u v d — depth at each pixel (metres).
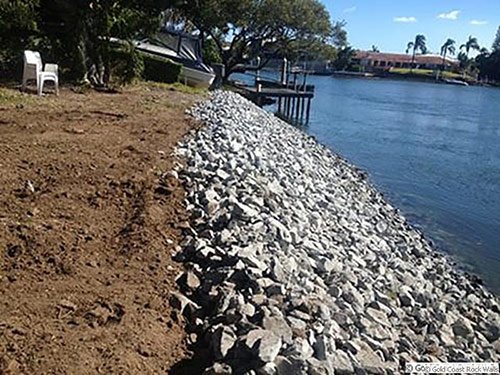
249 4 35.16
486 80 102.00
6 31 16.94
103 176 6.70
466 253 10.24
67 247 4.63
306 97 33.66
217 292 4.28
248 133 12.38
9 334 3.32
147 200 6.07
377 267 6.73
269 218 6.06
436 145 25.52
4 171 6.34
